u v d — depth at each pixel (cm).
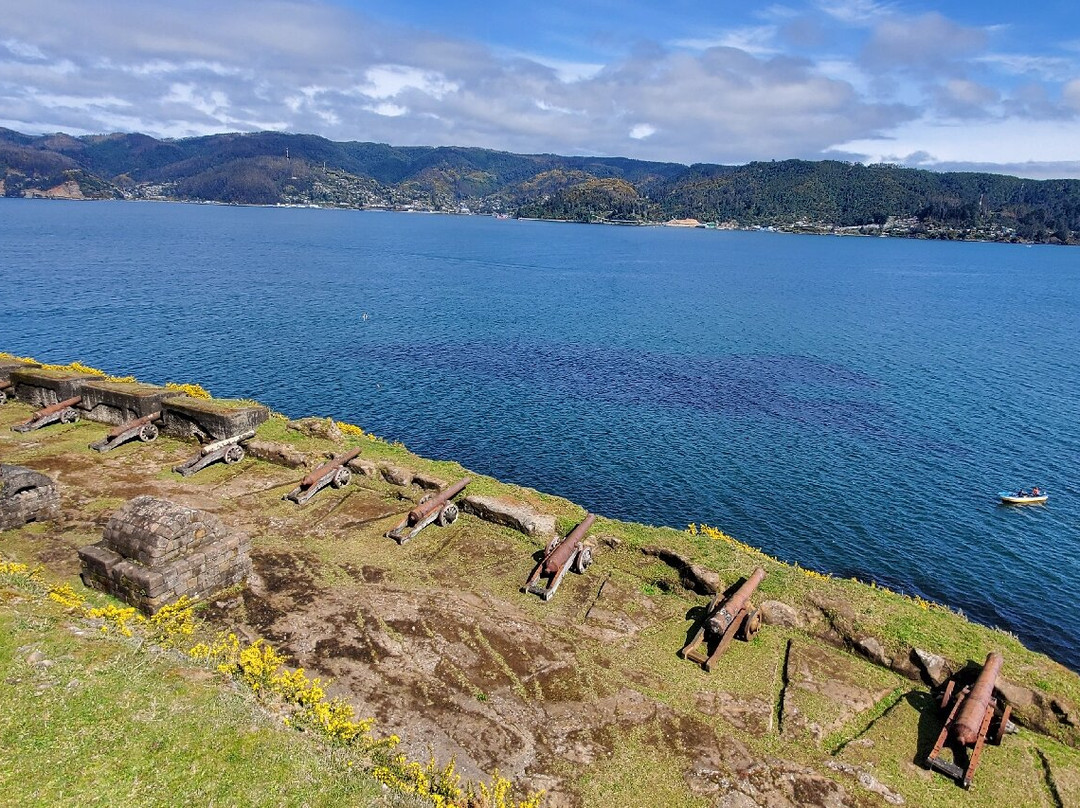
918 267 16562
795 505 3300
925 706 1365
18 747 861
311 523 1966
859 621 1551
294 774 914
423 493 2177
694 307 9012
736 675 1420
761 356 6194
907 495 3447
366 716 1205
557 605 1639
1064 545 3033
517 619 1555
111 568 1445
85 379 2809
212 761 904
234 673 1183
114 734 916
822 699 1355
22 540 1727
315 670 1317
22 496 1788
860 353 6438
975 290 12075
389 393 4706
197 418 2444
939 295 11162
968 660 1421
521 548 1894
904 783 1159
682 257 17375
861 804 1103
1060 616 2562
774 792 1114
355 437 2667
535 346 6322
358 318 7250
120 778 847
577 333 6988
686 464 3719
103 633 1180
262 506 2053
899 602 1673
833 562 2845
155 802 822
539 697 1302
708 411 4603
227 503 2056
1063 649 2388
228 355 5391
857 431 4309
